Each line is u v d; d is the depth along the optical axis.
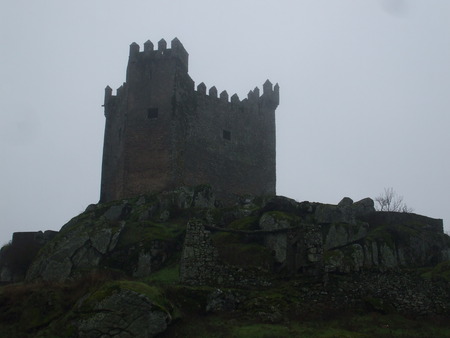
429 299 30.03
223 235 38.03
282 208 47.09
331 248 43.75
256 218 44.69
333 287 29.48
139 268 40.50
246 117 61.62
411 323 27.81
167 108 55.16
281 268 32.44
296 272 30.78
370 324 27.20
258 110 63.06
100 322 24.02
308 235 31.00
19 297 27.67
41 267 40.84
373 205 51.03
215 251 30.22
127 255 41.69
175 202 49.31
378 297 29.75
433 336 25.83
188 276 29.38
